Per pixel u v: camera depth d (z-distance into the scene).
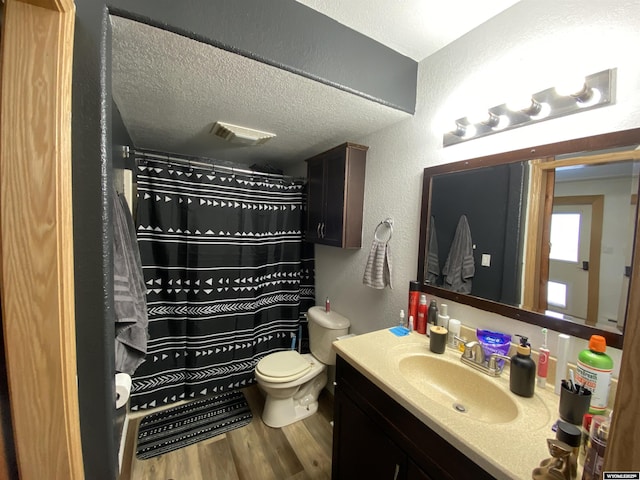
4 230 0.65
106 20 0.82
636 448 0.39
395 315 1.70
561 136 1.00
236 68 1.14
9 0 0.64
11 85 0.64
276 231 2.47
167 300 2.03
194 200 2.04
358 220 1.94
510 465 0.67
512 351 1.12
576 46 0.95
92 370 0.81
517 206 1.12
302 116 1.61
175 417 2.00
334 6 1.15
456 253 1.34
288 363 2.00
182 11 0.93
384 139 1.77
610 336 0.88
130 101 1.43
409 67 1.50
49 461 0.69
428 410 0.86
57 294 0.68
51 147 0.67
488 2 1.11
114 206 1.04
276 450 1.74
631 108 0.85
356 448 1.21
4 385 0.68
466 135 1.29
